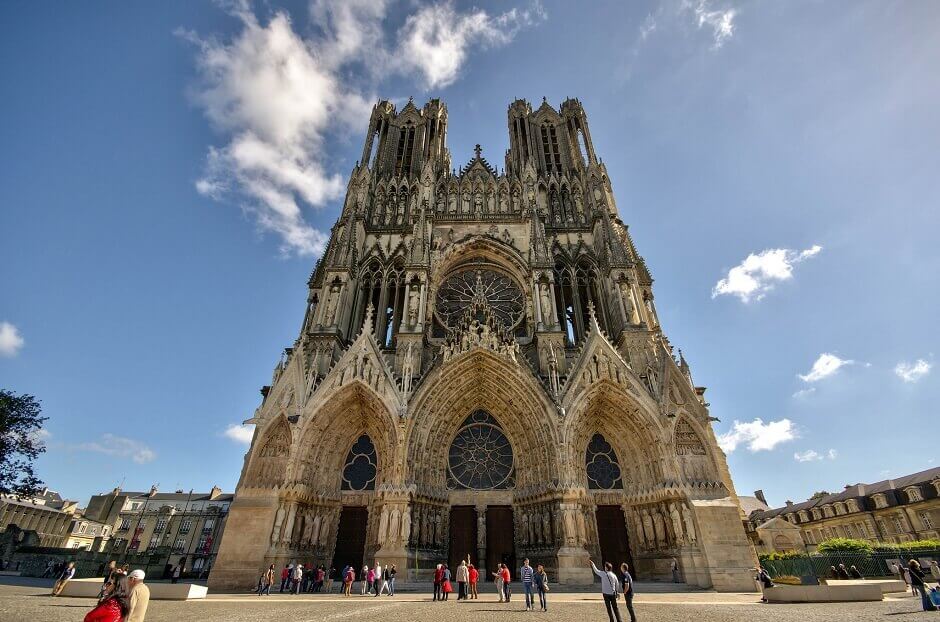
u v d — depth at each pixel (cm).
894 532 8162
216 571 3003
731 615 1925
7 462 5325
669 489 3303
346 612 1988
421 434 3578
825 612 2016
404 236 5022
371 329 3931
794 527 8425
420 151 5984
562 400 3625
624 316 4106
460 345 3856
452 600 2556
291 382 3691
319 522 3428
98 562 4844
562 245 5000
